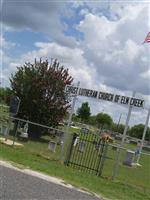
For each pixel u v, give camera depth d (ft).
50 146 73.61
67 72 99.91
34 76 98.68
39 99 97.25
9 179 38.96
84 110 306.14
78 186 45.09
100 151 64.28
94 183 50.98
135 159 98.48
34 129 95.45
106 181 56.29
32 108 97.14
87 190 44.14
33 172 46.88
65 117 99.86
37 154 66.85
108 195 44.93
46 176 46.42
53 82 98.07
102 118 351.05
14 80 100.48
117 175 65.21
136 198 48.37
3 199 30.73
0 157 52.08
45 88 97.55
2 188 34.35
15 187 35.83
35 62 100.32
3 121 83.46
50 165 57.11
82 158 71.72
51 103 97.25
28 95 97.66
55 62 100.07
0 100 152.46
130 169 84.33
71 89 68.33
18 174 43.09
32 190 36.24
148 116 101.71
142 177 73.51
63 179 47.39
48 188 39.24
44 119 97.14
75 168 62.39
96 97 64.75
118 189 51.65
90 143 70.33
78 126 221.66
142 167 97.30
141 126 319.06
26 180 40.55
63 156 66.49
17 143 74.84
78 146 70.23
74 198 37.68
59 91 98.22
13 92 99.81
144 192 55.36
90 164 67.97
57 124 98.99
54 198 35.22
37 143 83.92
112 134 214.90
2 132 80.07
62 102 98.53
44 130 96.48
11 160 51.83
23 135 85.56
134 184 60.54
